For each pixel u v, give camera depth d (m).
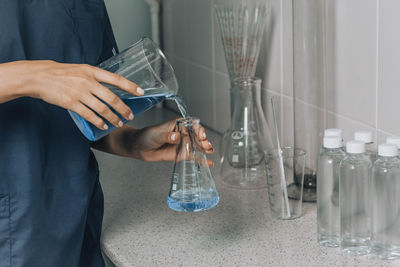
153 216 1.45
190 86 2.30
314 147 1.45
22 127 1.19
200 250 1.26
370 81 1.37
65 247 1.28
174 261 1.22
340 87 1.48
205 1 2.06
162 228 1.38
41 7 1.23
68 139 1.26
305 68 1.41
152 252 1.27
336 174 1.21
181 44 2.31
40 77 1.02
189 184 1.14
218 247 1.27
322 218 1.23
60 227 1.27
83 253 1.39
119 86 1.01
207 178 1.16
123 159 1.88
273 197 1.37
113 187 1.65
